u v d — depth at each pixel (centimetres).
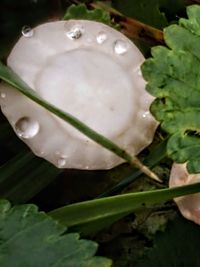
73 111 10
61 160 11
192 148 11
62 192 13
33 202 12
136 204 11
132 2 14
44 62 11
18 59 11
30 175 12
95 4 14
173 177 11
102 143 10
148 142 11
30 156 12
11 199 12
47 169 12
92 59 11
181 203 11
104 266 9
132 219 12
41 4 15
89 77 11
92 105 11
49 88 11
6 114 11
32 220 10
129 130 11
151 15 14
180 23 11
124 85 11
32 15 14
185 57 11
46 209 12
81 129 10
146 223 12
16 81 10
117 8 14
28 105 11
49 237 10
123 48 11
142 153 13
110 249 12
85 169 12
